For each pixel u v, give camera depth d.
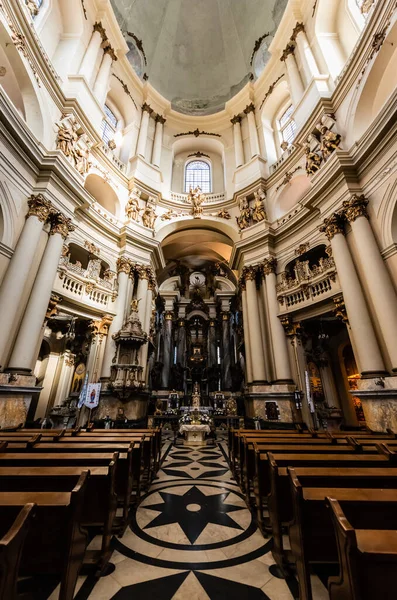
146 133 13.93
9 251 6.47
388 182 6.55
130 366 9.22
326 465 2.45
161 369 17.33
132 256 11.12
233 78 16.62
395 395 5.63
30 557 1.56
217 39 16.25
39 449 2.93
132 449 3.14
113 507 2.51
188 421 9.36
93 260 9.98
